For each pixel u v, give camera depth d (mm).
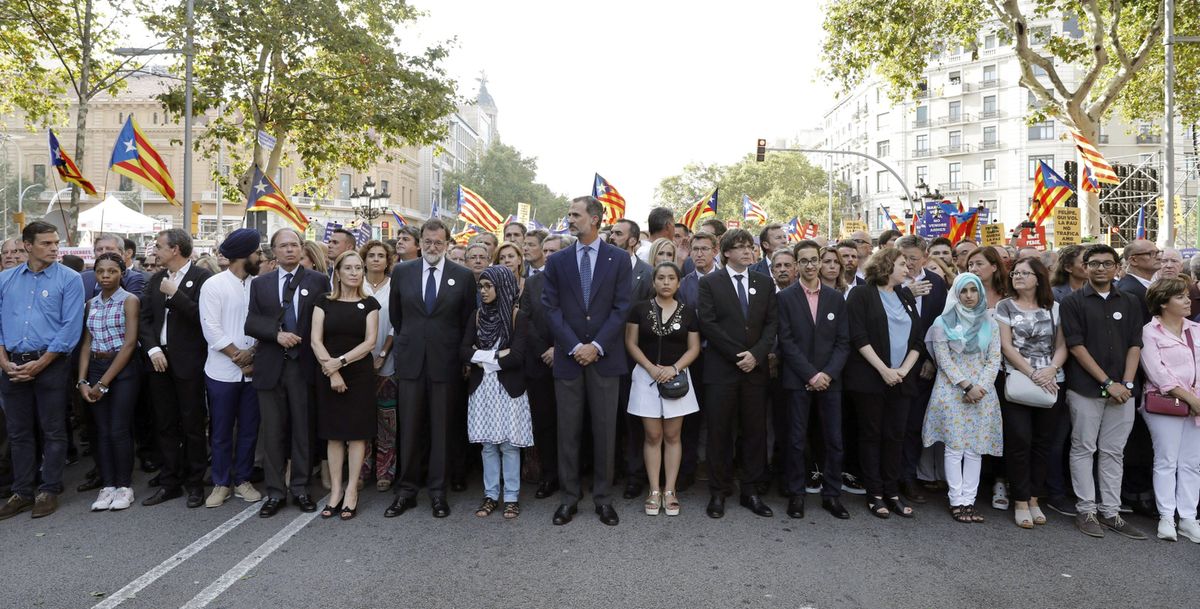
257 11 18016
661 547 4875
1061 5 18359
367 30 19906
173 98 18359
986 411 5410
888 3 17484
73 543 4930
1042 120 18344
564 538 5047
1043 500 5859
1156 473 5145
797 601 4055
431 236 5621
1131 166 33031
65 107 21656
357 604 3988
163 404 5875
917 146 62750
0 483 6129
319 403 5562
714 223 7434
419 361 5535
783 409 6000
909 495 5973
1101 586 4270
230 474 5938
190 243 6020
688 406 5566
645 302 5684
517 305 5867
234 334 5789
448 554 4734
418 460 5625
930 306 6062
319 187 23609
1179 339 5129
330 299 5578
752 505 5633
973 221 11742
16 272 5664
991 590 4211
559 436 5500
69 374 5754
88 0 17297
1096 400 5230
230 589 4191
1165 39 14281
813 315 5652
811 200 69188
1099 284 5309
